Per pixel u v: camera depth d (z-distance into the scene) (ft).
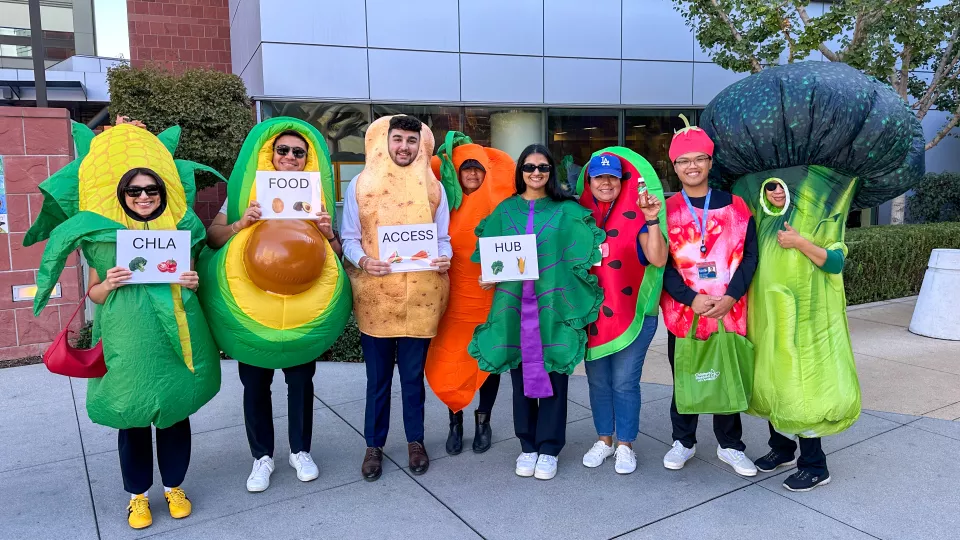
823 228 10.41
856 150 10.18
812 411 10.22
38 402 16.44
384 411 11.94
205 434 14.19
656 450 12.94
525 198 11.62
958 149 45.01
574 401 16.15
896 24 24.84
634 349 11.35
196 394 9.65
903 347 20.38
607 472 11.93
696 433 13.82
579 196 12.17
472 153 12.77
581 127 34.22
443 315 12.62
